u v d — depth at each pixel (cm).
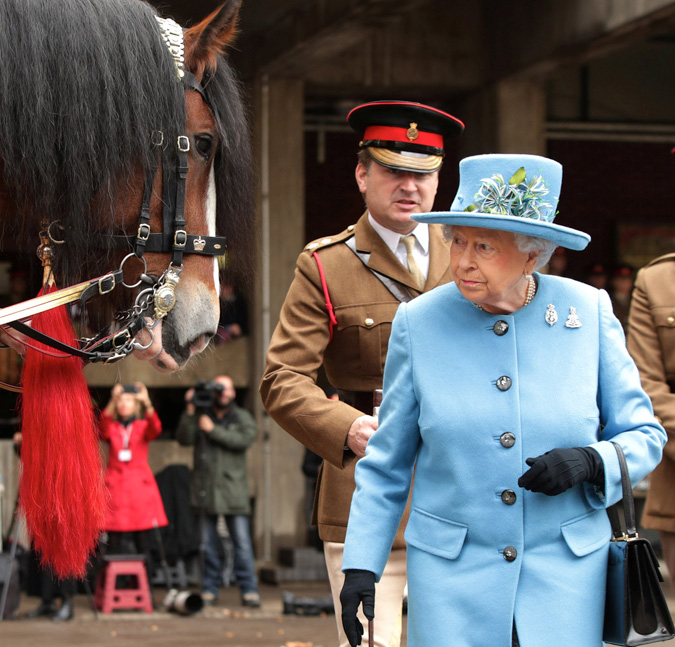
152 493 1052
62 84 340
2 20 338
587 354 305
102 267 356
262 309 1292
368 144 411
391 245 417
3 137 336
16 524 986
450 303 312
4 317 334
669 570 549
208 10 1081
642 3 1030
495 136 1300
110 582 1016
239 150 386
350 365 418
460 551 296
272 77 1288
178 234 364
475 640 291
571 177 1568
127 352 360
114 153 346
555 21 1173
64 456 344
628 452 293
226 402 1074
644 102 1511
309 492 1290
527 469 295
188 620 980
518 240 291
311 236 1541
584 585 293
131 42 354
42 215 346
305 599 1019
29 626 939
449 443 298
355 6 1022
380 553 309
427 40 1313
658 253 1581
